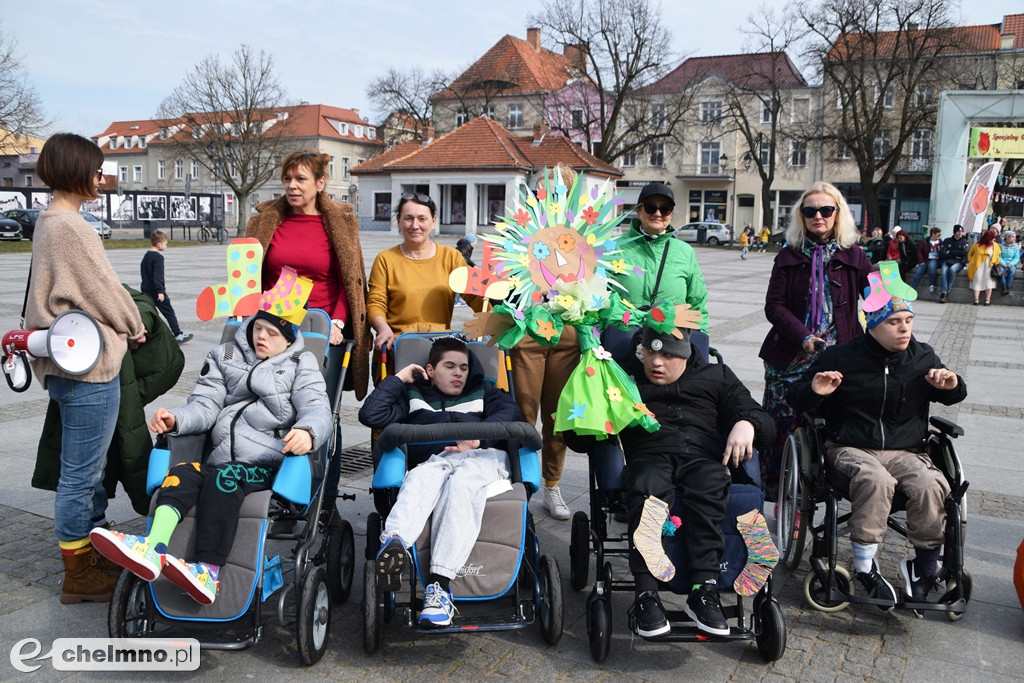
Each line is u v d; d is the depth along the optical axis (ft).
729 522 11.52
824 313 15.17
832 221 15.05
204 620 10.53
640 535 11.00
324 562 12.64
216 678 10.90
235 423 12.22
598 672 11.18
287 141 177.58
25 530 15.51
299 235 15.23
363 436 22.56
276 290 12.78
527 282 12.78
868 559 12.24
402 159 148.56
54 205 12.13
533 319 12.72
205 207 132.67
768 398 15.87
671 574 10.88
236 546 10.69
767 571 11.07
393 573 10.51
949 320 50.11
